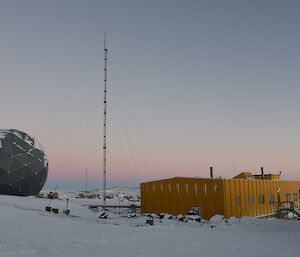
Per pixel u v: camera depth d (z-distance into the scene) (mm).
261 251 13922
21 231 16234
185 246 14812
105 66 41656
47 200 39719
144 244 15047
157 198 36500
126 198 65500
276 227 27078
